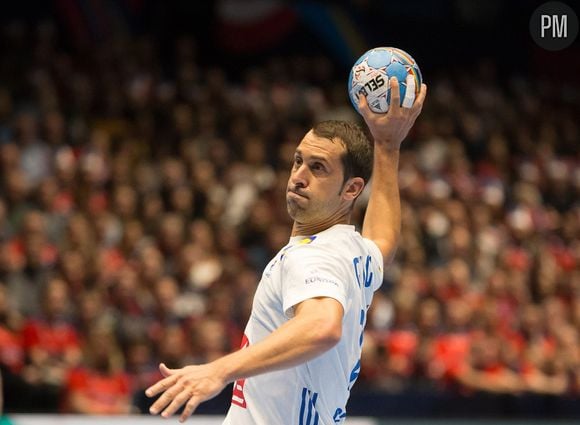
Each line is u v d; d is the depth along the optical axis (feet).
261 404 33.99
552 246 136.56
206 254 106.63
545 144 159.53
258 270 110.01
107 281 97.71
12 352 85.10
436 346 101.91
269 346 29.37
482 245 126.21
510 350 104.17
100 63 137.39
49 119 118.21
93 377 86.43
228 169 122.42
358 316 34.47
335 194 35.09
